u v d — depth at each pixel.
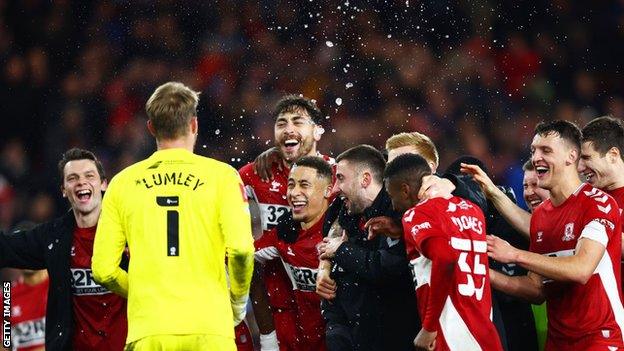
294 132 27.39
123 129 55.31
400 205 22.00
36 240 25.33
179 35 59.94
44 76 57.75
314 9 60.56
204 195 20.48
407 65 58.59
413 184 21.72
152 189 20.55
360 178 23.77
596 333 22.23
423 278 21.22
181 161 20.75
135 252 20.42
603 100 58.41
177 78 58.25
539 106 57.62
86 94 56.97
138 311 20.23
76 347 25.16
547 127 23.00
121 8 60.53
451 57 59.00
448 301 20.77
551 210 23.16
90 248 24.95
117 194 20.70
